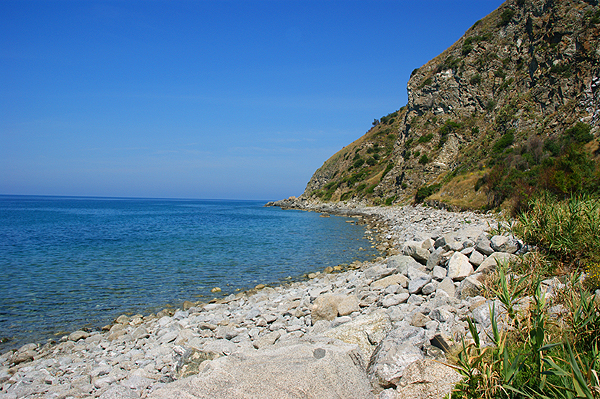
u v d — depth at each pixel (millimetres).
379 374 5703
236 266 22875
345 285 14852
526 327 5695
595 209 10352
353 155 109625
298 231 43938
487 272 10461
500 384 4539
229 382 5461
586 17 47938
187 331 10719
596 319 5391
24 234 42438
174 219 70312
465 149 59750
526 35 60500
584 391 3816
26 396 7457
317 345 6840
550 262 9852
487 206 39562
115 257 26250
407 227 37094
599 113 38531
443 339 6023
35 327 12750
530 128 47500
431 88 71188
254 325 11094
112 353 9922
